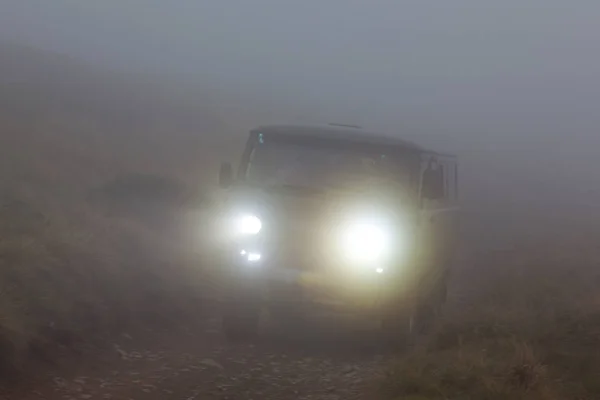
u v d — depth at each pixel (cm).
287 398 866
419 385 820
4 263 1004
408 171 1137
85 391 841
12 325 868
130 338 1072
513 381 791
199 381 912
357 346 1138
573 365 866
